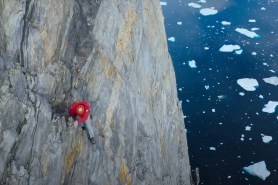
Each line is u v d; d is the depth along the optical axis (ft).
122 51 22.15
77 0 18.13
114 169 19.30
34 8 14.30
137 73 24.97
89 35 18.37
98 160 17.60
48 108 14.53
